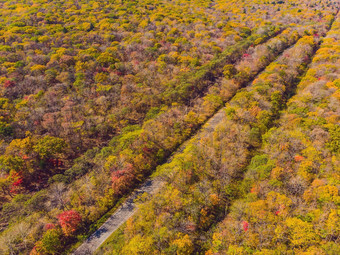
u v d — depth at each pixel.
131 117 60.31
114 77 68.25
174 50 85.56
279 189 38.47
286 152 44.50
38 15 96.31
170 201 40.41
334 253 28.42
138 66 74.12
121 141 51.12
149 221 38.22
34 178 45.69
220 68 78.25
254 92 62.72
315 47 93.38
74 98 60.47
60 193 41.12
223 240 34.75
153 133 54.12
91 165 46.97
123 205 43.34
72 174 44.97
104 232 39.22
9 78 62.31
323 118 50.53
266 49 88.38
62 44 82.00
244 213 37.69
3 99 56.28
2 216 39.16
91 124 54.88
